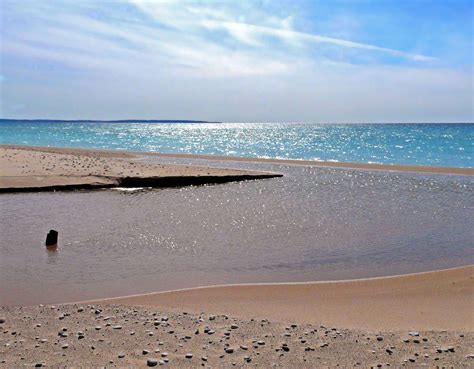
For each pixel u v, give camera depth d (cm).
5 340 652
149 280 1041
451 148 6309
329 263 1191
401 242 1416
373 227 1628
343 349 631
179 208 1980
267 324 751
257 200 2206
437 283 1010
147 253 1273
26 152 4028
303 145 7419
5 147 4916
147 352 612
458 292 948
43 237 1434
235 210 1942
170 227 1603
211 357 599
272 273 1102
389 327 752
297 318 802
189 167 3297
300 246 1361
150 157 4638
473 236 1492
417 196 2339
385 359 594
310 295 940
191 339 667
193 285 1010
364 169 3597
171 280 1041
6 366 561
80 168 2995
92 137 10388
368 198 2270
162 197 2289
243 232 1541
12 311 802
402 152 5697
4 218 1720
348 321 787
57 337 668
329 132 15075
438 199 2248
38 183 2436
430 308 856
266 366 571
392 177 3102
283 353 615
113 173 2778
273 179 2998
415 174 3266
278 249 1329
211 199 2231
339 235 1505
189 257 1238
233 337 680
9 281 1016
